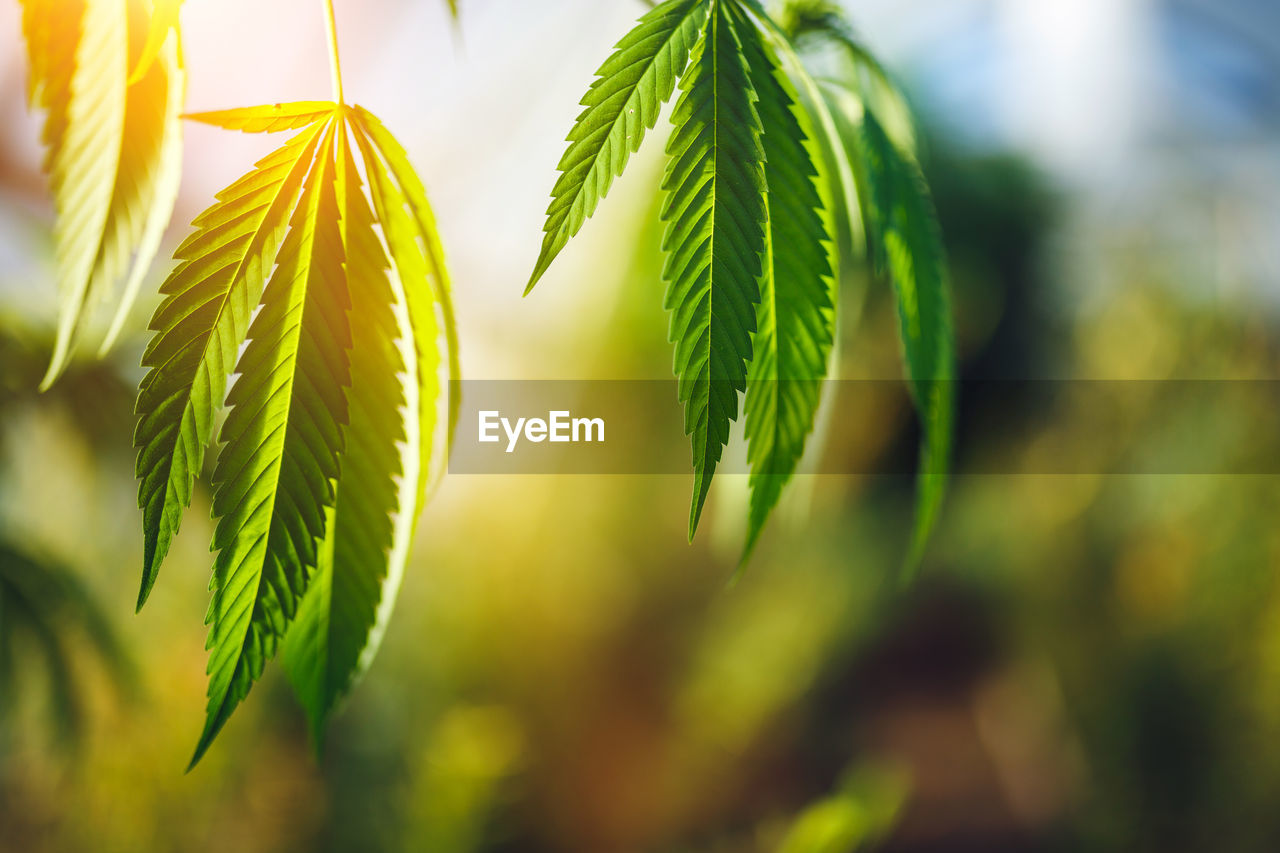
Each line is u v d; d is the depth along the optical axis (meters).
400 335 0.29
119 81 0.30
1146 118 1.88
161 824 0.97
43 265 0.58
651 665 2.14
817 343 0.31
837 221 0.39
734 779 2.21
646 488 1.99
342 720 1.44
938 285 0.38
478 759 1.37
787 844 0.55
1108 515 1.88
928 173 2.11
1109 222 1.91
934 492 0.38
